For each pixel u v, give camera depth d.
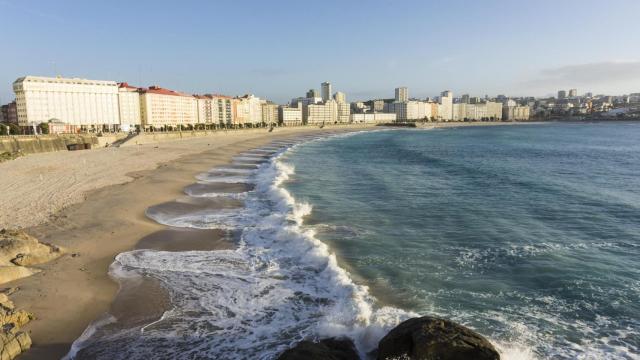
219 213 30.12
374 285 18.09
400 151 90.00
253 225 26.98
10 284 17.16
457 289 17.72
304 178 48.03
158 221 27.73
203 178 46.66
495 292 17.45
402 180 46.69
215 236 24.52
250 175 49.41
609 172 53.69
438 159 71.81
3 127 83.06
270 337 14.12
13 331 13.16
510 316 15.54
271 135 165.00
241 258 21.05
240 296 16.97
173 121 169.00
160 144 98.50
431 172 53.91
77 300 16.20
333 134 183.62
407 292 17.44
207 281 18.31
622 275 19.05
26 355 12.84
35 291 16.66
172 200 34.22
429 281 18.50
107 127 132.38
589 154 81.12
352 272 19.48
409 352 11.88
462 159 72.06
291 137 153.50
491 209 31.81
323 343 12.98
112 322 14.91
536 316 15.54
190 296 16.92
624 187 41.62
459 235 25.11
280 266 20.03
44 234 23.88
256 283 18.17
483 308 16.12
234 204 33.09
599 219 28.64
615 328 14.75
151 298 16.64
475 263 20.58
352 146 106.75
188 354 13.22
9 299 15.80
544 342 13.91
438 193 38.56
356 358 12.62
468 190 40.09
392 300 16.75
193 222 27.59
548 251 22.16
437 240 24.19
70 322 14.74
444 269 19.84
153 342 13.80
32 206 30.31
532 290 17.64
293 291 17.41
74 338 13.88
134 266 19.78
